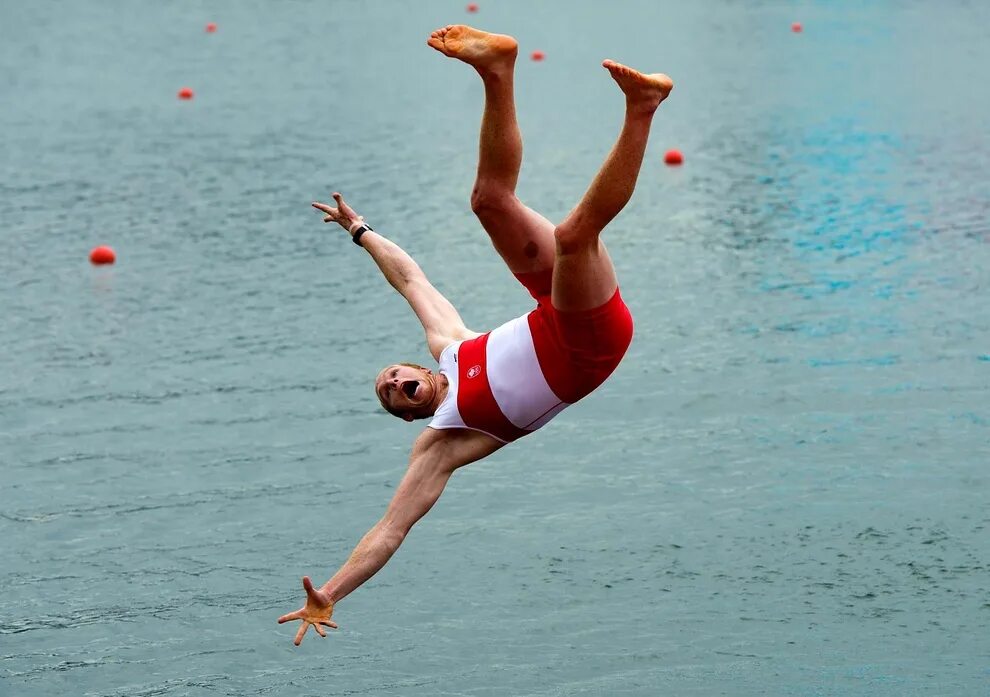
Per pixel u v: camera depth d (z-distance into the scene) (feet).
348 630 102.53
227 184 245.45
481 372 72.59
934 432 132.26
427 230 210.38
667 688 92.89
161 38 437.17
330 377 151.33
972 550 109.81
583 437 135.54
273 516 119.75
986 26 427.33
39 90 347.77
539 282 74.28
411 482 72.84
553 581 108.27
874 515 116.16
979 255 189.67
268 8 506.07
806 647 97.45
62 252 204.33
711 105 313.32
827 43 402.52
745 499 120.37
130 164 263.70
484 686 94.07
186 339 164.76
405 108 315.78
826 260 190.60
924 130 275.59
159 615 104.88
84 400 146.20
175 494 124.36
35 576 110.83
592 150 266.98
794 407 139.74
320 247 204.54
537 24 458.91
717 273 185.98
